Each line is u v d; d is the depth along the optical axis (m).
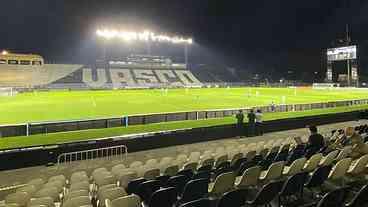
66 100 36.06
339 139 11.29
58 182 8.16
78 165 13.21
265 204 6.12
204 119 22.84
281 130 21.73
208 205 4.73
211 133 18.70
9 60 64.38
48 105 31.09
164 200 5.78
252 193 6.97
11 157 13.53
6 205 5.86
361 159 7.61
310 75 92.12
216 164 9.75
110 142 15.54
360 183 6.46
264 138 19.05
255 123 19.92
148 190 6.62
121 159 14.35
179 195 6.98
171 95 44.09
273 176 7.53
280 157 9.45
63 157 14.44
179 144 17.61
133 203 5.21
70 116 24.30
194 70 85.75
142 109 28.44
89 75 70.44
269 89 58.84
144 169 9.22
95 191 8.06
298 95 44.53
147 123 21.14
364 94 46.38
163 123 21.36
